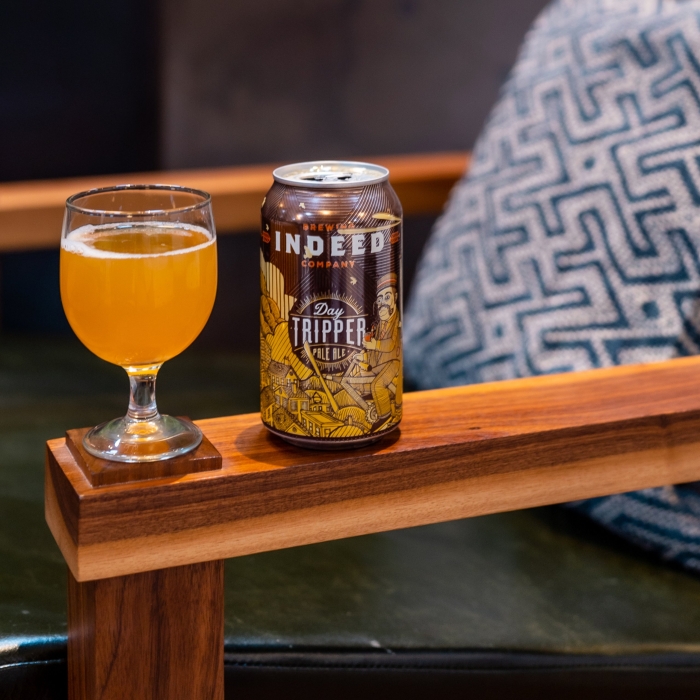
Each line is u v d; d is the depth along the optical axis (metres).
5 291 1.75
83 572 0.89
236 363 1.47
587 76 1.26
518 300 1.23
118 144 1.67
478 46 1.67
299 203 0.90
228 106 1.67
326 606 1.05
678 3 1.24
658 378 1.04
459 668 1.03
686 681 1.05
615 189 1.20
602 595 1.09
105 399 1.34
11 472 1.19
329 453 0.93
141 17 1.62
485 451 0.95
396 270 0.92
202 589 0.93
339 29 1.67
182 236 0.89
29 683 1.00
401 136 1.72
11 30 1.61
